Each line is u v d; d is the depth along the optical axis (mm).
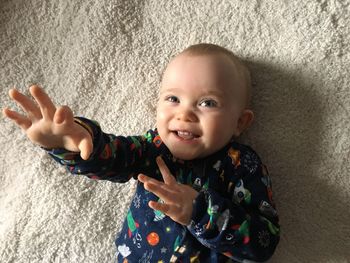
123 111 1012
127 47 1013
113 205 998
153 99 1002
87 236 974
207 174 868
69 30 1021
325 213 893
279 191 920
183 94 848
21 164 1030
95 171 812
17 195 1015
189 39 988
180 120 837
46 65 1025
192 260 827
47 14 1023
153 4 1006
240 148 886
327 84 910
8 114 700
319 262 886
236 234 774
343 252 879
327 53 914
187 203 759
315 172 904
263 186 853
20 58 1024
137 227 866
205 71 846
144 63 1006
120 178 883
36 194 1003
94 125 782
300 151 917
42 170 1010
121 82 1015
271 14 951
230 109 857
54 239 971
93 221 984
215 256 833
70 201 993
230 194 861
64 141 716
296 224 904
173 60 891
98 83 1021
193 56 866
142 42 1008
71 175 1007
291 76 931
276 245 830
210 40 979
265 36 953
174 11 995
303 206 905
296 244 900
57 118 673
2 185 1039
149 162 898
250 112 916
